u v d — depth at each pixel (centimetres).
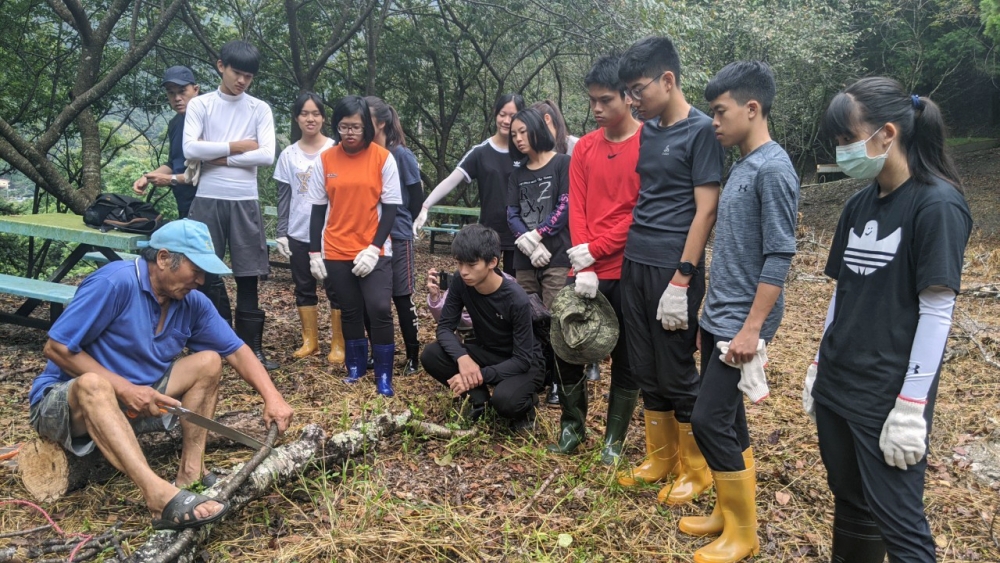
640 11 920
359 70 1149
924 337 197
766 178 253
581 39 1012
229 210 467
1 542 264
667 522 303
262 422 361
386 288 432
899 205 205
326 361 500
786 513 318
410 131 1254
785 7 1434
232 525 284
